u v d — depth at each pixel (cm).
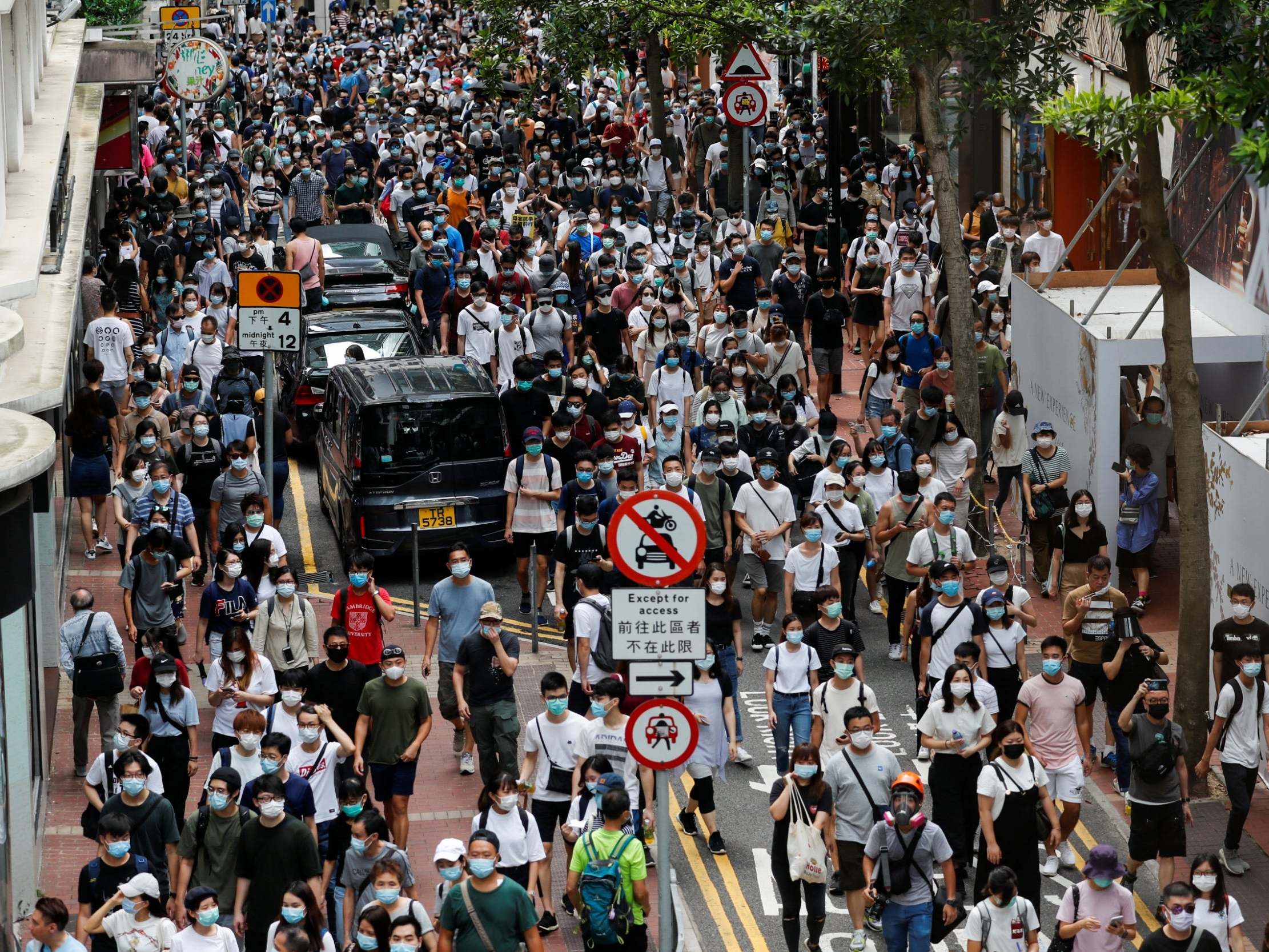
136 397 8238
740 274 10806
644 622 4247
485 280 11081
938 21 8350
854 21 8538
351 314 10275
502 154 15812
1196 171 8600
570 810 5269
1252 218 7969
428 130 16038
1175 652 7538
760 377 8850
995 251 10562
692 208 12031
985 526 8581
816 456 8100
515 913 4578
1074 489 8294
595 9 13188
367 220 13462
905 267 10375
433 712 7000
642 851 4809
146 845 4984
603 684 5441
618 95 18650
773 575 7375
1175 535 8900
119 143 11469
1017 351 9306
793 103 16050
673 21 12706
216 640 6362
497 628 5875
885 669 7319
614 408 8531
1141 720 5566
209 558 8125
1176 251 6341
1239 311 8144
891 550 7250
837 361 10306
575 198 13250
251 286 7250
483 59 14200
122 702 6900
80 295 9319
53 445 4578
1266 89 5934
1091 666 6347
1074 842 6078
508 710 5941
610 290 10162
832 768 5231
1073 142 12088
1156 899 5731
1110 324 8412
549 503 7775
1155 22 6319
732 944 5416
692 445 8581
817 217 12544
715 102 15612
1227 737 5859
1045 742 5762
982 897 5250
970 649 5591
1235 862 5875
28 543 4675
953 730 5528
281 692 5444
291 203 14350
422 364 8644
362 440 8162
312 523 9188
